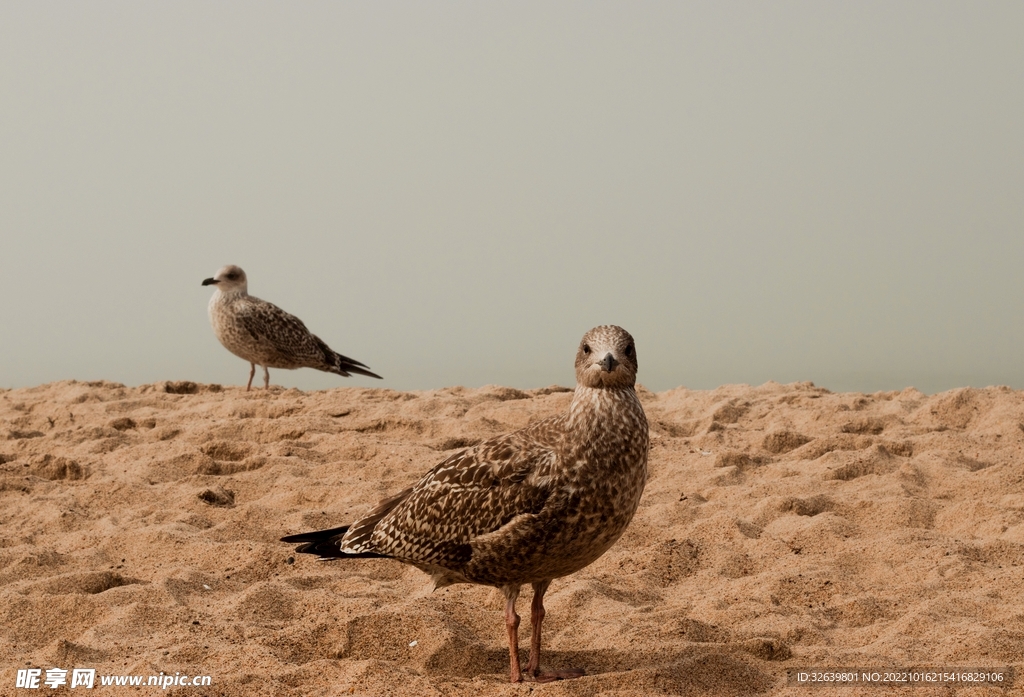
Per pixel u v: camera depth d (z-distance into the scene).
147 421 12.34
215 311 15.94
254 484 9.19
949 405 12.08
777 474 9.50
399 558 5.39
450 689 5.02
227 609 6.14
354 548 5.53
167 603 6.23
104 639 5.70
